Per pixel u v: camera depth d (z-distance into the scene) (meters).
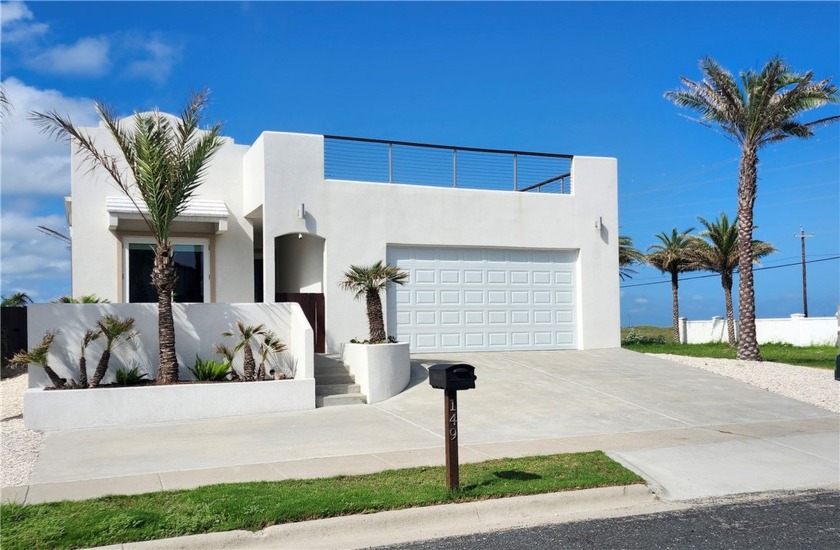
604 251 19.75
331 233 16.88
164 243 12.86
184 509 6.97
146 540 6.29
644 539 6.70
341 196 17.03
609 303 19.70
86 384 12.21
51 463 9.16
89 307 12.94
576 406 13.07
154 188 12.64
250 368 13.32
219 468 8.86
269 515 6.80
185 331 13.63
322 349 16.64
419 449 9.95
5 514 6.82
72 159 16.80
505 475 8.44
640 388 14.74
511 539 6.70
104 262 16.94
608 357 18.28
